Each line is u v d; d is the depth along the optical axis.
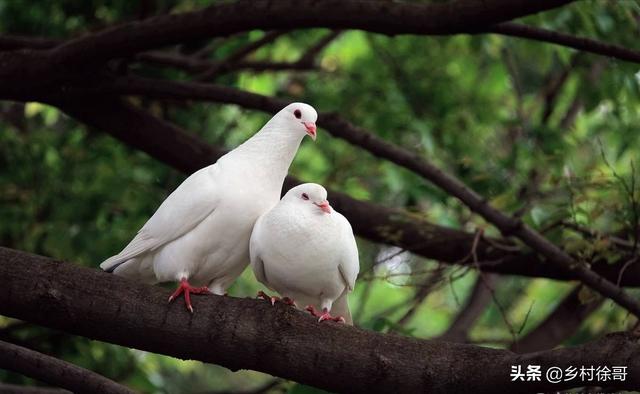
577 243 10.92
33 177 14.98
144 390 14.22
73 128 16.12
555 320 13.15
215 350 7.38
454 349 7.05
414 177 14.40
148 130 11.95
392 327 9.88
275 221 8.20
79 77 11.12
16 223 14.44
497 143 17.19
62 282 7.48
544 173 14.02
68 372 8.23
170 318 7.41
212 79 14.08
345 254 8.37
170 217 8.61
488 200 12.21
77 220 14.34
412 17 9.73
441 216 13.27
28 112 16.67
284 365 7.29
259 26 10.30
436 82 16.77
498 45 16.77
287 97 16.92
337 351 7.18
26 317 7.55
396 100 16.22
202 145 12.14
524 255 11.74
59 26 15.02
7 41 12.47
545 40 10.02
